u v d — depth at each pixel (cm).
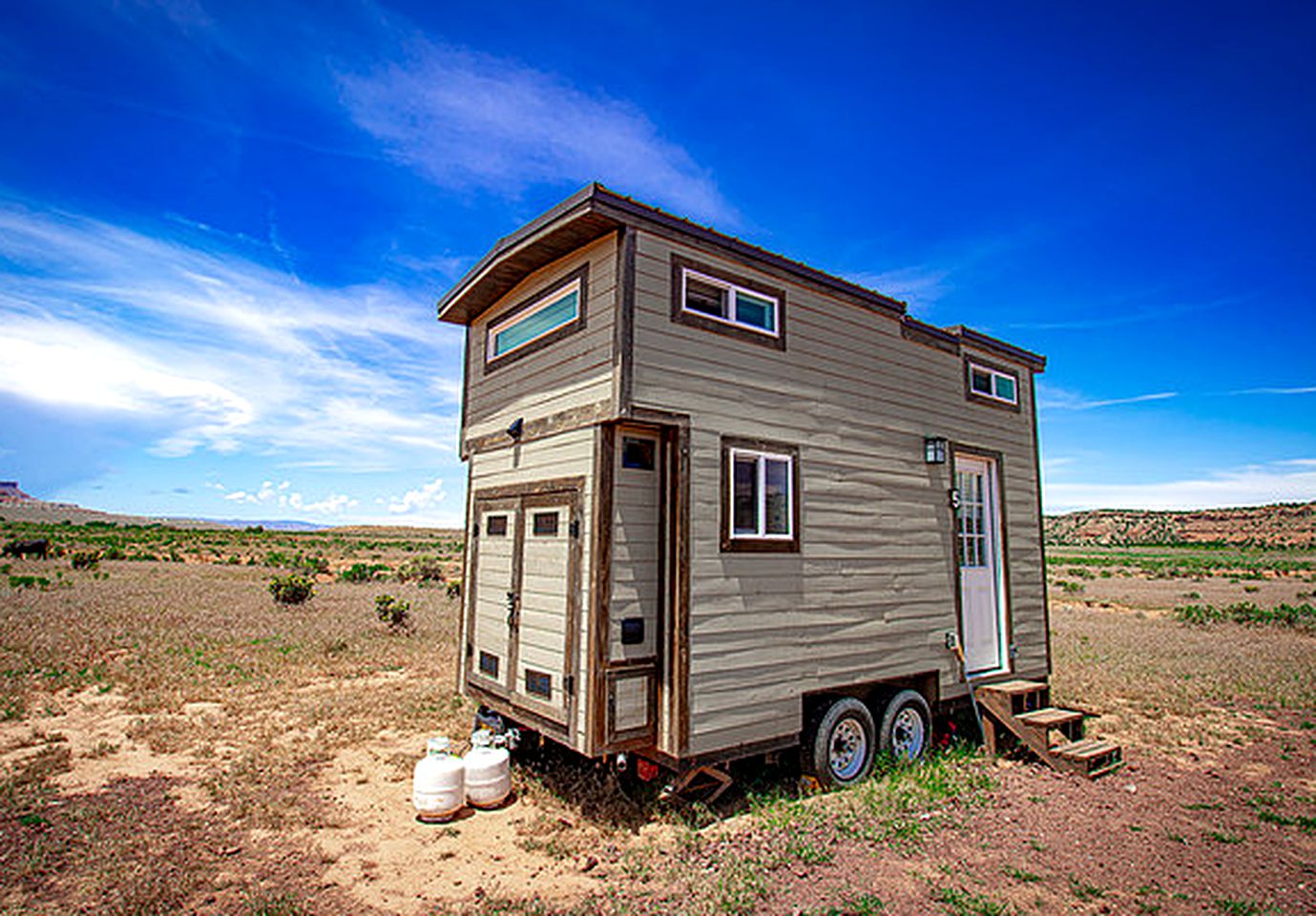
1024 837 541
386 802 589
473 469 798
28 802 550
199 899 420
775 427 641
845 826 542
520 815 570
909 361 796
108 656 1105
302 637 1330
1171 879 472
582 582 564
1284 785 670
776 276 661
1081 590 3148
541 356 664
